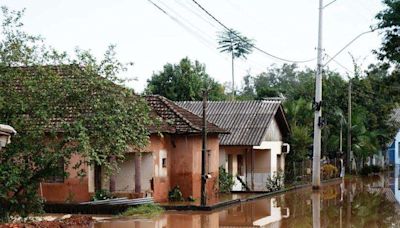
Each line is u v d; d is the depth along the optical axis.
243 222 22.42
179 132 28.81
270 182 36.38
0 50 18.70
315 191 36.28
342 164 48.75
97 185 26.97
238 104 39.41
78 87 18.75
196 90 52.50
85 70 19.08
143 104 20.02
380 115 60.75
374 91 59.50
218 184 32.66
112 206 24.41
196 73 53.97
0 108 17.88
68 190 25.88
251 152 37.66
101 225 21.02
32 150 18.20
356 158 55.78
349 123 52.84
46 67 19.16
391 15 35.12
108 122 18.58
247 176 37.69
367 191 37.12
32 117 18.47
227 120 37.44
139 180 26.64
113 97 18.98
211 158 31.66
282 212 25.84
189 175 29.31
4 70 18.69
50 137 18.52
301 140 42.88
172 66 53.41
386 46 36.94
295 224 21.86
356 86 57.91
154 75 53.66
